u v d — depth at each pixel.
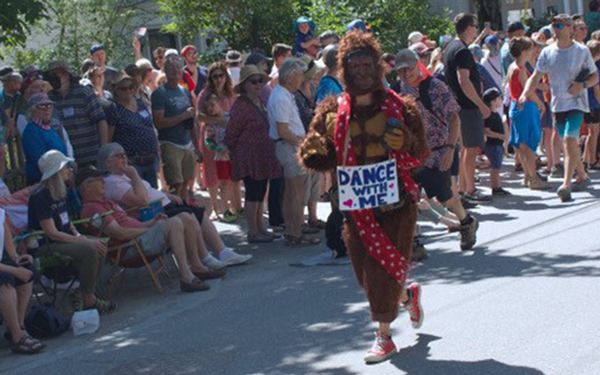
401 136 6.44
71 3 20.75
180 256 9.31
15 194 8.99
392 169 6.49
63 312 8.90
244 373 6.70
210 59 19.16
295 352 7.01
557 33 11.98
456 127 9.54
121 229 9.12
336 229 9.77
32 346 7.82
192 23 19.20
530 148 13.08
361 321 7.57
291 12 19.00
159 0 19.89
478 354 6.43
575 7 25.53
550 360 6.14
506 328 6.91
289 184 10.77
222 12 18.89
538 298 7.56
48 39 21.52
